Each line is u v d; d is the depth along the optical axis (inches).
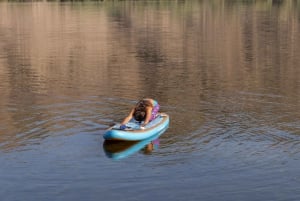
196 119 725.9
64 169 549.3
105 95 877.8
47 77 1049.5
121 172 541.6
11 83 987.9
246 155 585.9
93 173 538.9
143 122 673.6
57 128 684.1
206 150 603.2
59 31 1947.6
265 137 647.8
